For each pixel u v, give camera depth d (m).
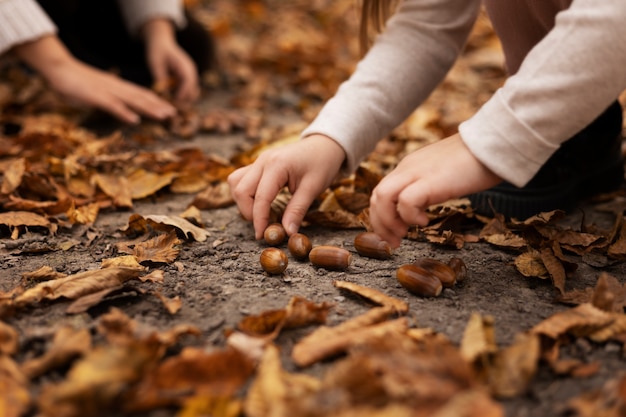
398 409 0.38
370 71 0.66
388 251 0.59
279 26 1.68
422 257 0.60
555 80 0.50
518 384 0.43
